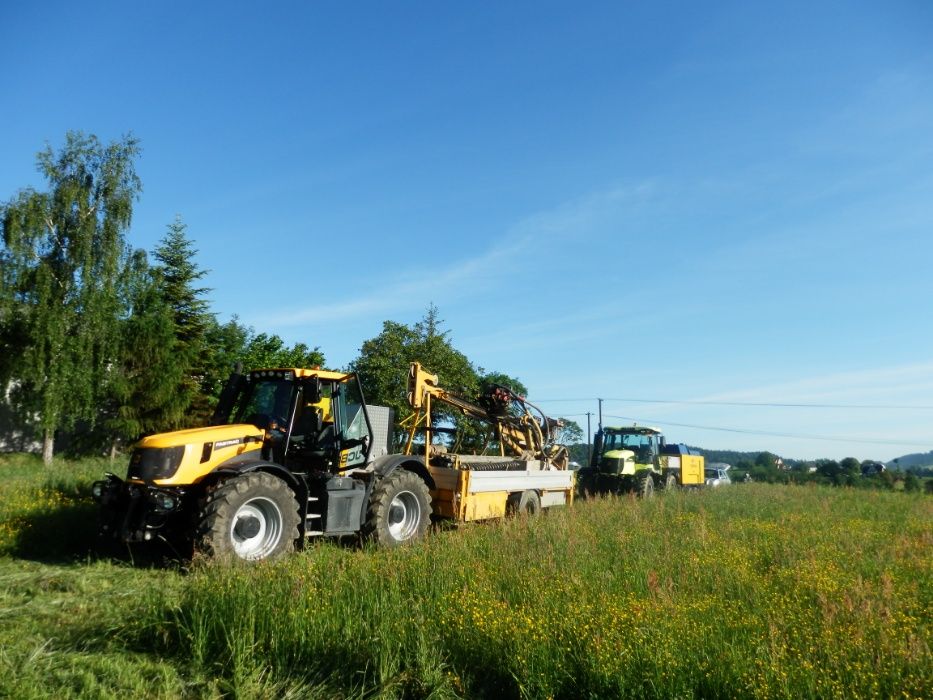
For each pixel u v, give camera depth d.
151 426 24.89
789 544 8.80
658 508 13.24
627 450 19.95
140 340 24.64
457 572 6.30
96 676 4.50
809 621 5.34
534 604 5.39
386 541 9.13
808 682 3.96
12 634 5.23
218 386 27.77
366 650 4.76
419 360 21.23
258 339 29.80
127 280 25.91
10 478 14.30
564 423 14.91
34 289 24.62
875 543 9.30
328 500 8.63
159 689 4.36
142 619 5.34
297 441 8.91
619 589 6.00
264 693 4.35
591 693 4.11
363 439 9.61
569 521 10.20
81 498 11.30
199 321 27.56
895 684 4.05
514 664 4.39
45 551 8.23
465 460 11.65
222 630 5.04
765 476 40.16
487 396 12.98
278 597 5.42
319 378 9.15
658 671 4.07
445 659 4.68
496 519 11.42
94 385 24.52
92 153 26.73
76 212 26.11
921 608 5.99
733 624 5.02
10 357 24.52
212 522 7.37
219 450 8.12
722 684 4.04
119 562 7.80
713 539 8.95
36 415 26.00
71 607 6.06
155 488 7.53
